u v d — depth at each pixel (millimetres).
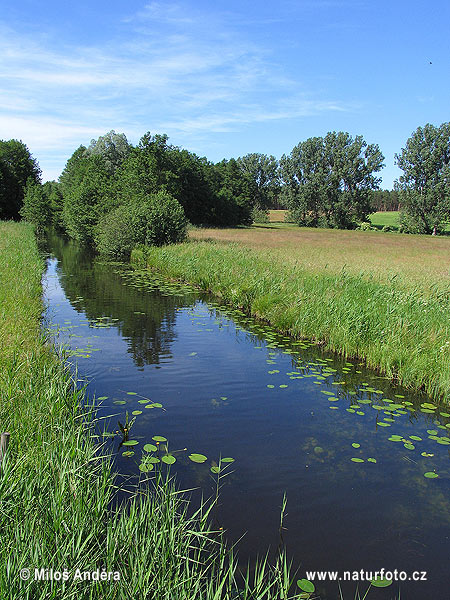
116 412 6203
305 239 50125
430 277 17266
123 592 2746
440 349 7977
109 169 66312
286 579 3086
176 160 62469
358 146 79312
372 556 3631
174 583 2920
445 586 3346
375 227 85625
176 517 3887
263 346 10109
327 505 4301
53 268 23797
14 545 2826
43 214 56906
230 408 6590
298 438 5723
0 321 8516
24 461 3811
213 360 8930
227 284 15922
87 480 3906
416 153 69312
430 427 6262
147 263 25766
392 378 8219
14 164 68688
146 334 10789
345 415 6547
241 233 55375
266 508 4199
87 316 12516
